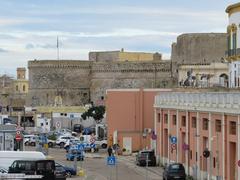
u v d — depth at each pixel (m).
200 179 62.31
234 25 77.88
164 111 77.81
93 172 72.69
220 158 56.81
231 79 80.00
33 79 179.38
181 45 157.00
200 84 117.94
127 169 75.88
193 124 65.69
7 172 48.62
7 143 70.25
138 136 95.19
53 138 114.44
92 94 176.38
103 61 182.38
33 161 48.19
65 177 61.88
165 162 76.94
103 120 143.75
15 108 198.62
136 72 171.12
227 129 55.22
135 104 97.62
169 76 166.00
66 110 151.25
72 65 177.25
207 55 151.62
